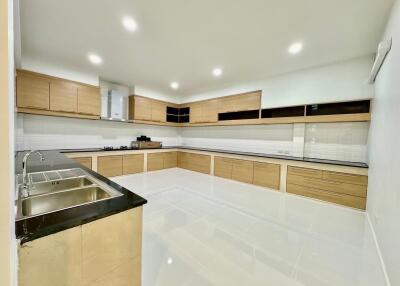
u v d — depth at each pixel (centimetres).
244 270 164
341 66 326
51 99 367
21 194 129
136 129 564
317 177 339
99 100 433
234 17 208
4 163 41
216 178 489
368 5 184
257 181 423
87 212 102
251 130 491
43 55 324
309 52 292
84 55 320
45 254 85
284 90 396
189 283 148
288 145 424
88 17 213
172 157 618
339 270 168
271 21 213
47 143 403
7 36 40
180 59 329
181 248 193
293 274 162
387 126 193
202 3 186
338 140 355
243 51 293
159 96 582
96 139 479
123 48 290
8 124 41
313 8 190
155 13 203
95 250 102
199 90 564
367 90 302
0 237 41
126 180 448
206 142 604
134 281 123
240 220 258
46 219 92
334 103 341
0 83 40
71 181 175
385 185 188
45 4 191
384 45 190
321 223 254
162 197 340
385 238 176
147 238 209
